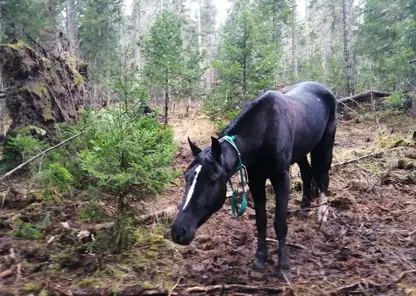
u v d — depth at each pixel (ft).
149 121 15.99
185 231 10.43
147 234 15.14
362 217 17.30
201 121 36.24
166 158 13.80
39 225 16.07
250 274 12.39
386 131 35.17
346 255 13.39
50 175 16.98
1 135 25.53
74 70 28.45
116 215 14.16
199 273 12.44
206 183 10.82
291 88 17.39
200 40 109.50
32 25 38.24
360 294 10.93
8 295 10.90
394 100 40.01
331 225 16.42
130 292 11.02
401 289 11.03
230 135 12.30
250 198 19.10
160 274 12.32
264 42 37.40
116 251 13.79
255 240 15.07
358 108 45.85
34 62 24.79
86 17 62.75
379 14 53.52
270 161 12.96
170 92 37.40
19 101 24.02
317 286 11.34
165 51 36.55
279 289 11.17
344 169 23.30
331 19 103.71
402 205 18.52
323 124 16.51
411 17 47.60
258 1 65.05
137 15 82.28
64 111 25.82
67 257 13.17
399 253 13.60
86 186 17.62
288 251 14.05
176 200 18.85
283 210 12.78
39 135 23.29
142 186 13.74
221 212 17.94
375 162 24.66
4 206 18.39
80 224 16.28
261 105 12.96
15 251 13.74
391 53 51.37
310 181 17.85
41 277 12.07
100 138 14.26
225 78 34.06
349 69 54.54
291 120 13.75
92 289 11.25
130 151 13.30
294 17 80.64
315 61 65.67
